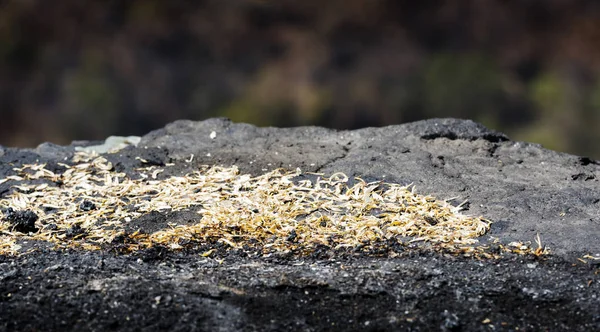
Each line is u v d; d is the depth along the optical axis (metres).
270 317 8.75
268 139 14.44
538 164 13.05
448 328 8.57
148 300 9.01
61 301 9.02
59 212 11.93
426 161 13.06
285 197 12.02
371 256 10.30
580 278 9.60
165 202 12.14
